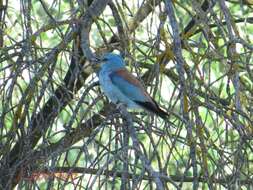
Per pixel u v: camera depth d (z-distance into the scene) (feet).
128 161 30.58
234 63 33.63
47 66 35.40
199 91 35.09
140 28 50.49
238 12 59.52
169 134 34.12
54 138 56.75
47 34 59.67
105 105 40.86
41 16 57.06
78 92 49.88
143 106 37.91
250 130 34.94
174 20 33.55
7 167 34.58
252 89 40.11
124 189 29.94
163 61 36.70
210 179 31.17
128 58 41.63
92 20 40.09
